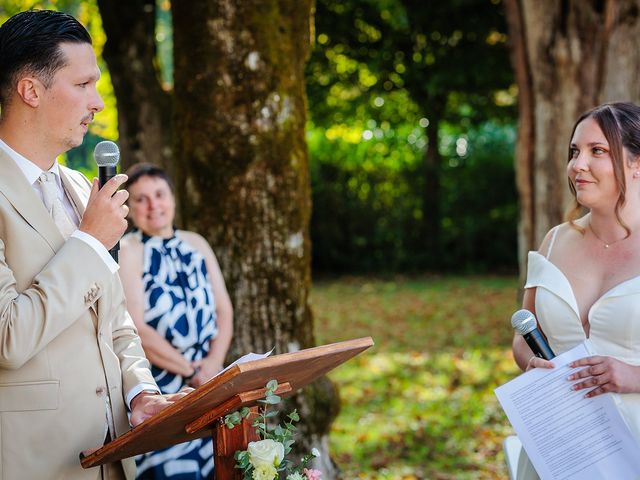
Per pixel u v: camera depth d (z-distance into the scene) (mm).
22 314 2158
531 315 2660
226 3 4195
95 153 2416
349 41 16531
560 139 7551
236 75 4230
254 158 4262
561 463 2533
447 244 17672
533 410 2580
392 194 17641
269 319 4336
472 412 7141
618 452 2498
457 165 17641
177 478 3672
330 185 17438
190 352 3832
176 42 4340
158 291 3787
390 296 14672
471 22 15453
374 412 7320
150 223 3877
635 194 2715
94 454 2203
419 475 5656
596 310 2695
